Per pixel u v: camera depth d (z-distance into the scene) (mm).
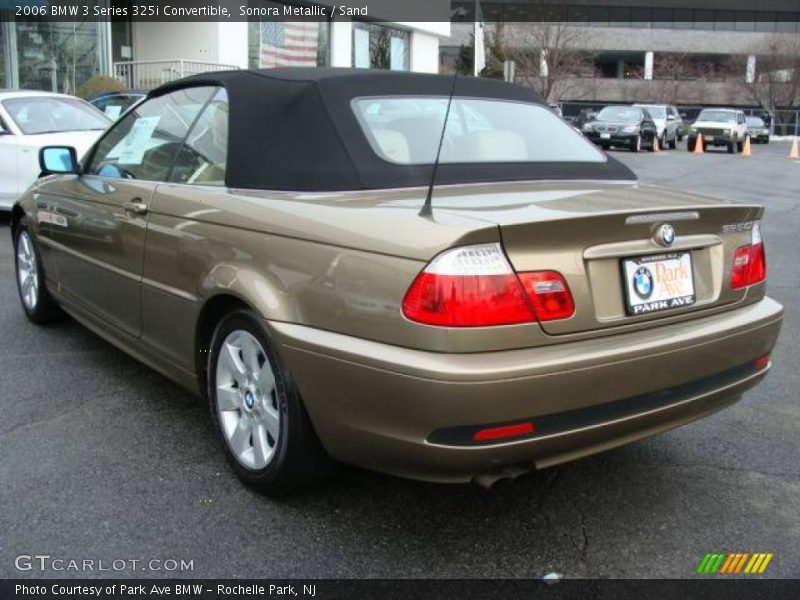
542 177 3531
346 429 2732
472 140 3547
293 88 3389
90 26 17984
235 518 3061
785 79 61594
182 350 3600
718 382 3064
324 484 3305
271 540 2920
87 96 15797
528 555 2873
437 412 2477
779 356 5223
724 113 33094
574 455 2734
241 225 3145
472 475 2609
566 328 2633
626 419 2754
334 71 3582
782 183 17734
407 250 2557
